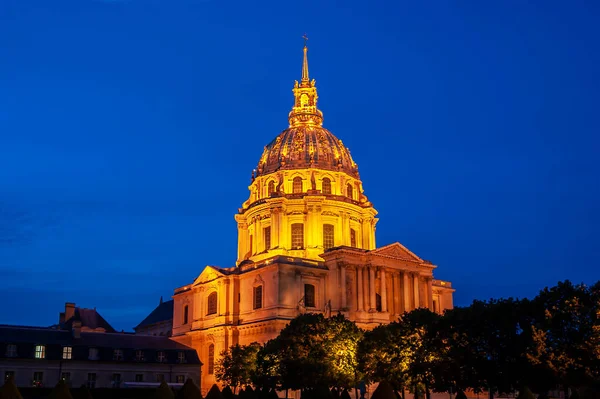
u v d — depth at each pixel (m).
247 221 140.88
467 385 73.69
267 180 139.25
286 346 88.25
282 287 115.56
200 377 120.38
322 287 120.38
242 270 126.06
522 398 49.38
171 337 138.62
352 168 144.62
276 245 129.38
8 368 101.81
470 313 74.81
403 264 125.25
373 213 140.88
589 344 62.84
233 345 119.50
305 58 158.38
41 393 89.81
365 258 121.00
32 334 108.38
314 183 134.88
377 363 82.38
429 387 78.38
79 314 156.75
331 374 83.12
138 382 110.44
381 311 119.00
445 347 76.44
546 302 70.44
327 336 87.38
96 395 87.12
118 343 115.81
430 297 128.38
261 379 88.44
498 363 71.19
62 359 106.44
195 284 135.50
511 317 71.31
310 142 141.38
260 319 116.19
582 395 51.91
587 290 69.69
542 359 65.31
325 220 132.38
